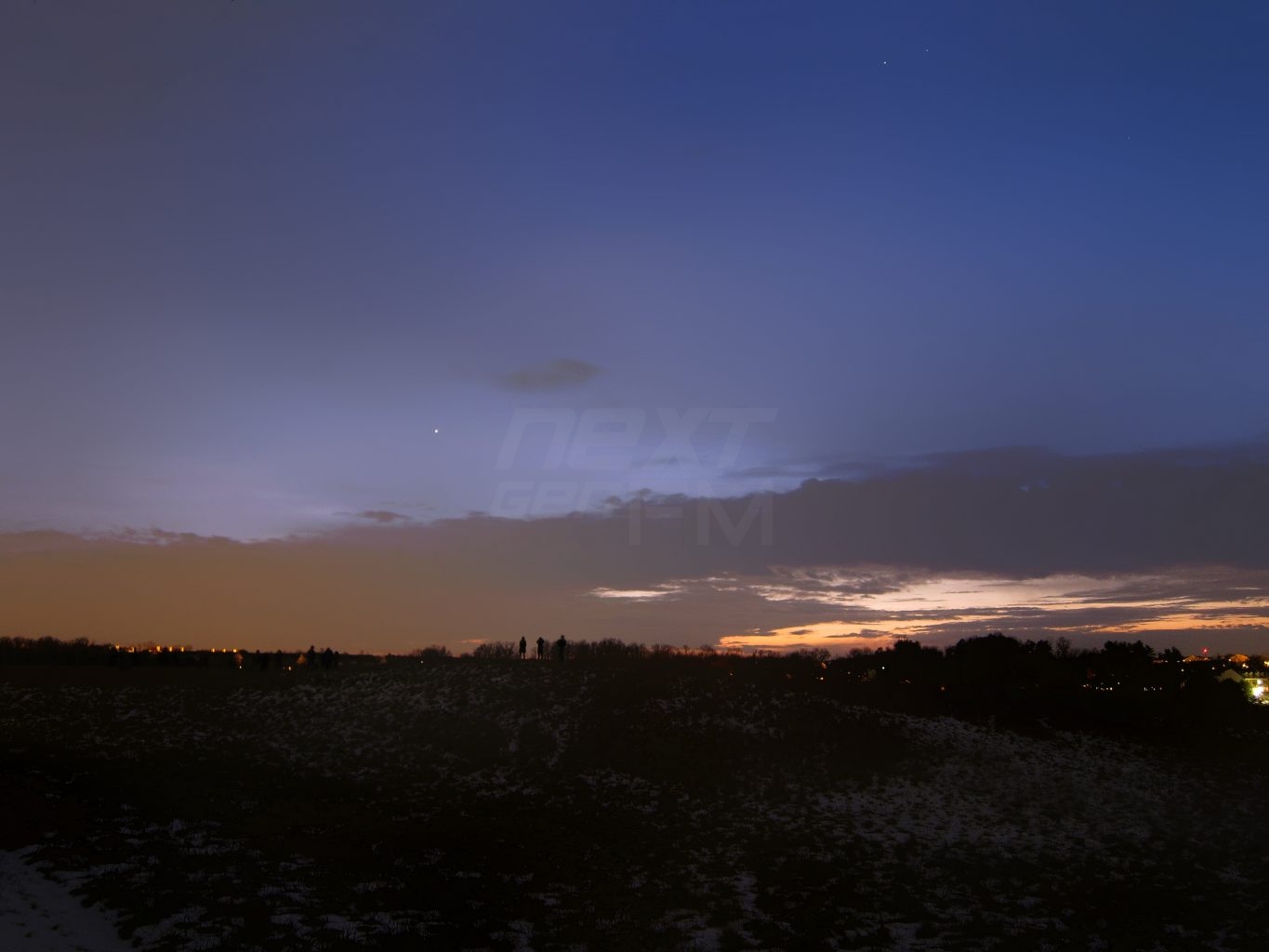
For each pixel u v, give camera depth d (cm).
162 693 4859
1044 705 5475
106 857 2216
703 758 4025
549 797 3456
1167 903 2495
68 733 4031
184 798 2997
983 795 3791
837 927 2177
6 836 2312
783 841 3022
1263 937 2188
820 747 4259
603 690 4878
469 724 4350
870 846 3020
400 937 1881
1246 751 4903
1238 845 3272
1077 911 2381
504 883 2398
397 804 3225
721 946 2008
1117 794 3956
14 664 5991
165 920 1827
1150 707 5631
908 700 5284
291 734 4216
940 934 2152
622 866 2653
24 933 1662
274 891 2102
